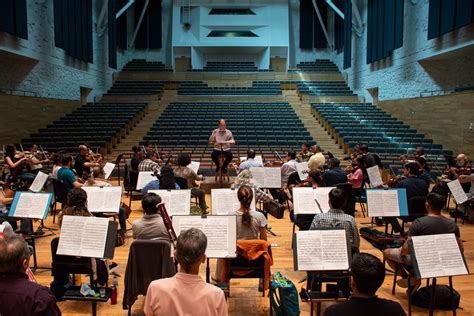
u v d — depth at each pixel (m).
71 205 3.87
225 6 26.44
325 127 16.86
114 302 4.14
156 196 3.88
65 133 14.38
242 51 27.80
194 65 26.73
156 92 21.30
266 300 4.22
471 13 12.10
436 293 4.02
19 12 12.92
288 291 3.40
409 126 15.72
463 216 7.31
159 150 13.78
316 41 27.17
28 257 2.19
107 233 3.39
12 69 13.74
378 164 8.99
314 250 3.23
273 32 26.48
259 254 3.75
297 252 3.22
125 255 5.52
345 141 14.56
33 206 4.69
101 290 3.64
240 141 14.81
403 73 17.02
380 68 19.08
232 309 4.00
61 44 16.44
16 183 7.84
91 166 8.59
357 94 21.81
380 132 15.09
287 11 26.52
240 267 3.81
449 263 3.18
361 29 21.14
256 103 20.19
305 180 7.21
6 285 2.07
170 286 2.03
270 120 17.09
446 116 13.61
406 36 16.72
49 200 4.74
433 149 13.35
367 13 20.12
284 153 13.91
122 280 4.72
